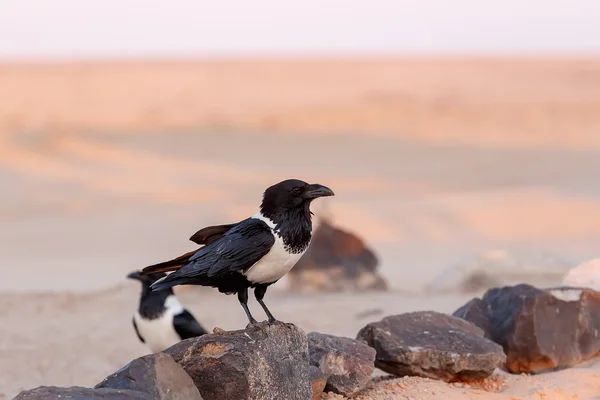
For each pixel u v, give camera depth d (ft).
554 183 116.06
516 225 83.25
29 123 187.21
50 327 38.01
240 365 19.66
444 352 24.39
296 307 40.98
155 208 102.17
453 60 501.97
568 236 77.51
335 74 368.89
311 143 166.30
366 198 106.52
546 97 254.06
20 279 61.77
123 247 79.15
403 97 252.83
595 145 160.97
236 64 467.11
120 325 38.47
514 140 169.68
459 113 213.87
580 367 26.73
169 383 18.48
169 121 199.21
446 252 70.38
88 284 57.47
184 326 30.68
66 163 138.41
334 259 48.32
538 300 26.81
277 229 19.74
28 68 402.93
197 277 19.63
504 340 26.76
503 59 515.91
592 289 28.14
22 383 30.27
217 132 180.24
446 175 129.70
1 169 130.31
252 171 135.33
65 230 88.84
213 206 102.32
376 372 28.60
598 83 311.88
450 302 41.24
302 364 20.89
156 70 401.90
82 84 312.09
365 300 42.73
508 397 23.66
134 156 147.95
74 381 30.60
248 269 19.89
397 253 70.59
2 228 91.71
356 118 205.46
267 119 203.21
